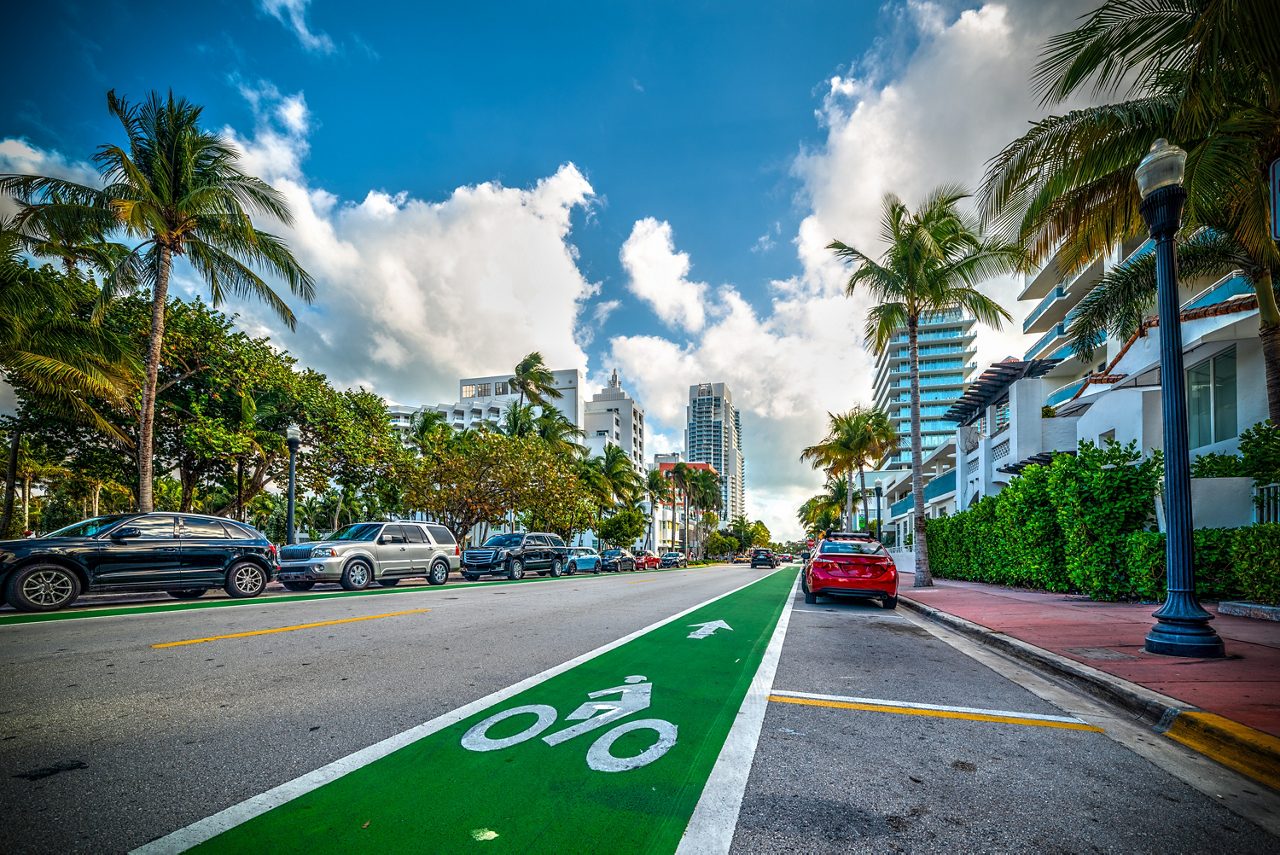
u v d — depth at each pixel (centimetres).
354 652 668
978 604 1217
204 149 1689
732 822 293
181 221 1605
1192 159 927
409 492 2834
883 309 1898
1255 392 1455
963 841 279
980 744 412
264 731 407
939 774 358
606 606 1202
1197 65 661
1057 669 622
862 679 602
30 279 1482
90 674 553
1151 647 663
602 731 419
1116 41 870
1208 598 1092
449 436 3594
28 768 341
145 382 1570
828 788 335
